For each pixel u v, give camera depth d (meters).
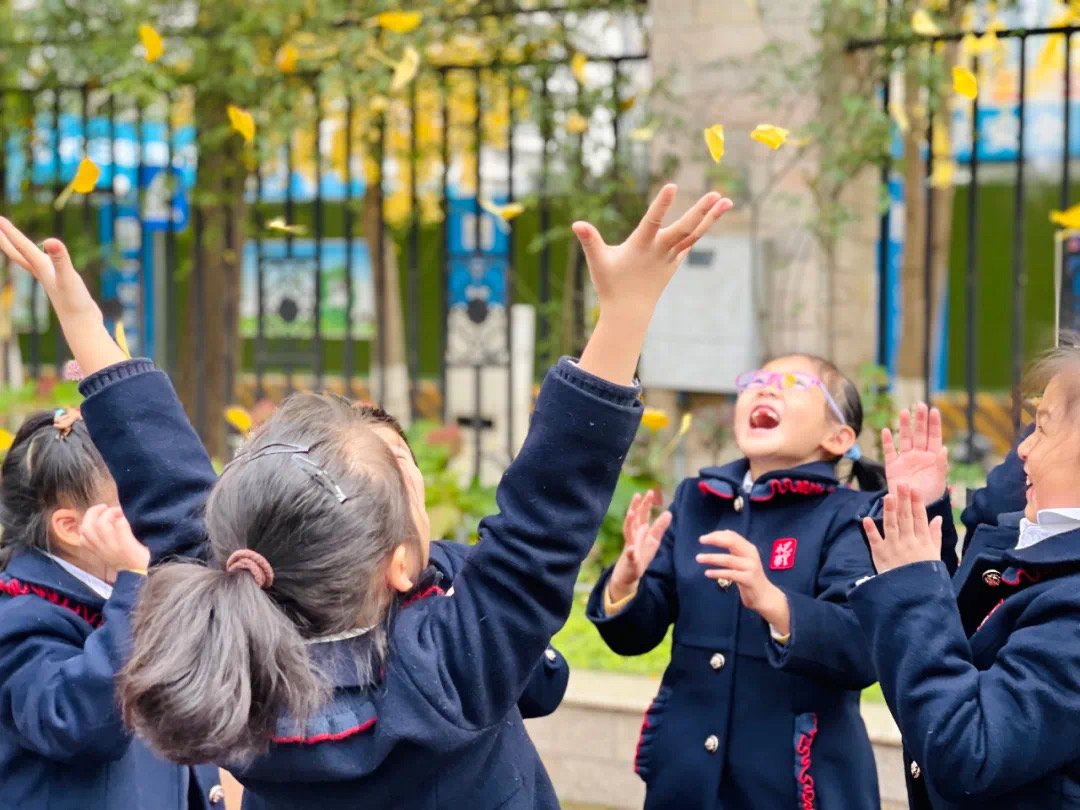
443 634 1.67
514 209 3.58
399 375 9.68
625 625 2.96
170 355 6.79
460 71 6.76
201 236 6.55
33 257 2.10
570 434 1.64
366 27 6.11
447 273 6.04
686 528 3.09
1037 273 10.47
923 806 2.18
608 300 1.67
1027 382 2.18
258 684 1.50
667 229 1.64
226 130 6.43
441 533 5.64
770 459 3.03
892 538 2.02
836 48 5.42
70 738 2.12
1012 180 10.41
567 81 6.24
